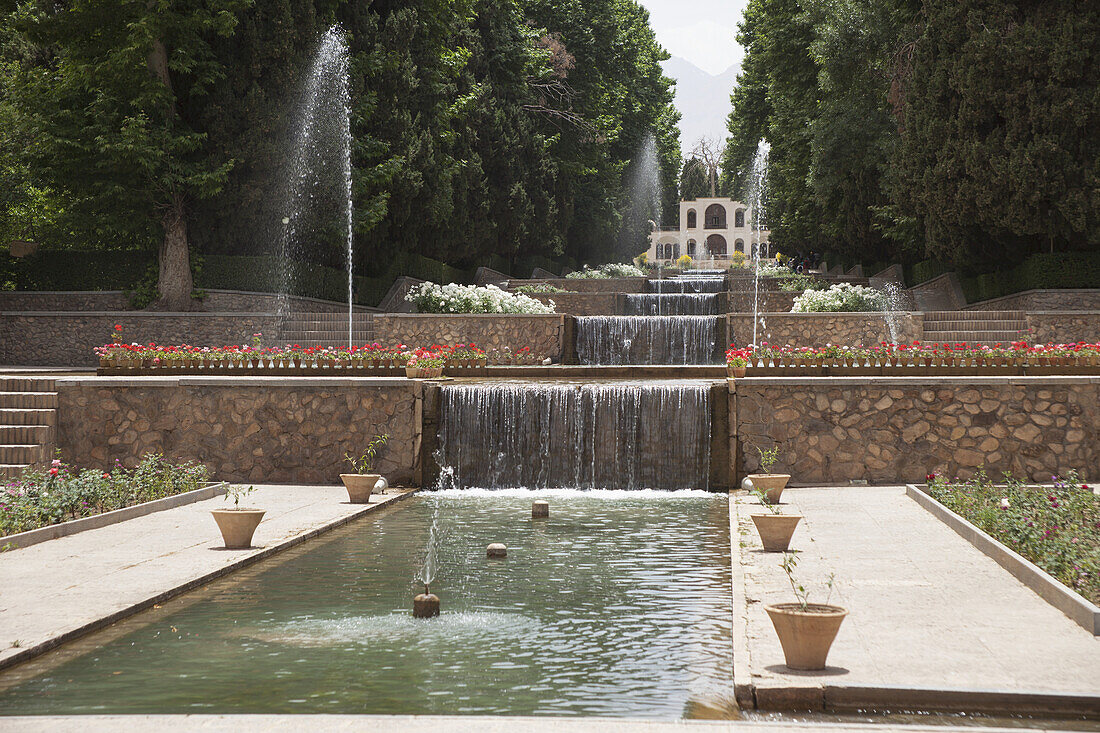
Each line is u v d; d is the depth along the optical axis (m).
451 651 5.98
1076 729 4.55
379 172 25.44
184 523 10.23
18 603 6.83
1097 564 6.93
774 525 8.55
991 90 21.39
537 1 42.47
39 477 10.84
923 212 24.36
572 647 6.06
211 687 5.31
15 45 26.89
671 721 4.58
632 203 59.00
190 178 21.73
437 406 13.98
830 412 13.17
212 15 21.83
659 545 9.38
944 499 10.71
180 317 22.69
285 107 23.17
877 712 4.83
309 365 16.03
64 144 21.02
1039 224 21.36
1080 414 12.70
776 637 5.86
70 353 22.91
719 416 13.44
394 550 9.19
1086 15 20.56
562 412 13.84
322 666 5.70
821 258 49.16
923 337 20.88
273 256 23.70
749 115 51.34
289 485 13.73
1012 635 5.80
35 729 4.54
